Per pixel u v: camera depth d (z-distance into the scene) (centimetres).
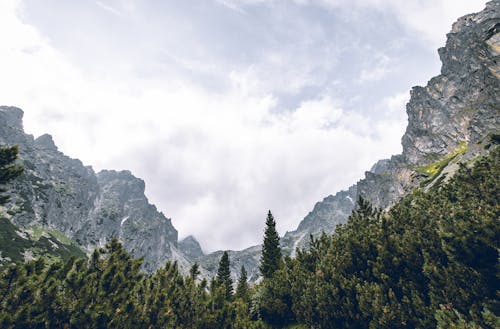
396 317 1950
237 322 2362
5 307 1438
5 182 1775
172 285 2248
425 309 1819
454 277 1664
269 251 6084
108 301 1731
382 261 2312
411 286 2039
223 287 2539
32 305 1469
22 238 14062
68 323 1512
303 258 3841
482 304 1501
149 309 1927
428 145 19750
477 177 2059
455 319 1440
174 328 2014
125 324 1741
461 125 18125
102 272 1897
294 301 3400
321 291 2728
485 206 1695
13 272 1525
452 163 12319
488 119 11794
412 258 2072
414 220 2300
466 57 19800
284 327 3575
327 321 2670
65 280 1656
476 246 1588
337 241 3172
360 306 2262
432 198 2559
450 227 1731
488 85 12675
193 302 2238
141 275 2150
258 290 4381
